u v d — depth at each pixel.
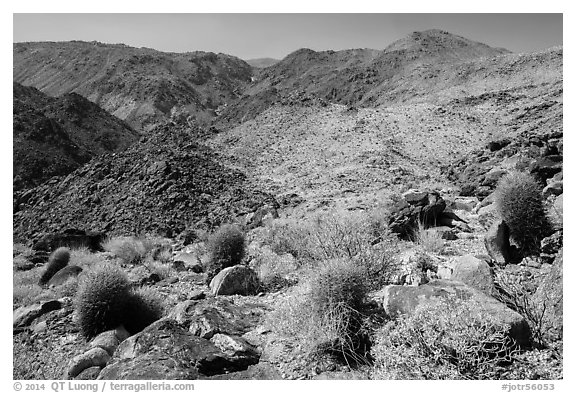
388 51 152.25
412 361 4.04
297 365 4.48
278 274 7.45
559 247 6.62
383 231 8.84
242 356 4.66
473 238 8.36
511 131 34.03
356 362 4.39
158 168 23.20
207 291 7.41
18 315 7.18
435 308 4.27
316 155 37.75
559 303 4.65
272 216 16.55
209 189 22.69
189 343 4.80
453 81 95.19
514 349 4.13
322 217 10.62
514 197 6.95
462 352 3.96
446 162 31.80
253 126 52.00
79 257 12.16
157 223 19.42
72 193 25.09
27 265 12.94
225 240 8.62
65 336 6.28
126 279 6.52
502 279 5.05
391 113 50.06
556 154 12.19
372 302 5.08
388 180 25.19
